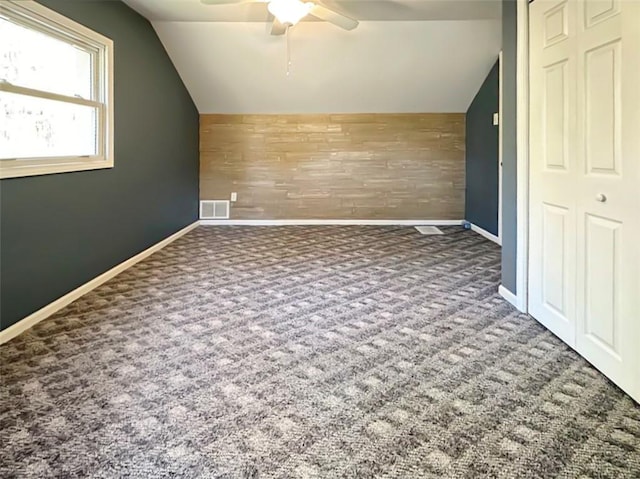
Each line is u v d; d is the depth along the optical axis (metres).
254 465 1.56
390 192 6.89
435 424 1.80
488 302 3.31
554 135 2.63
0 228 2.57
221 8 4.33
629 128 1.97
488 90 5.86
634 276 1.95
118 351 2.47
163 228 5.30
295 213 6.91
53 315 3.02
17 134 2.82
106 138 3.83
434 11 4.55
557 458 1.59
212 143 6.77
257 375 2.21
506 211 3.36
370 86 6.14
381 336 2.70
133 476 1.50
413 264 4.48
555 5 2.59
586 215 2.32
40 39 3.04
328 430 1.76
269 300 3.37
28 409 1.89
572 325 2.48
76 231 3.38
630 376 1.98
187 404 1.94
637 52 1.91
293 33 5.10
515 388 2.08
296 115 6.73
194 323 2.89
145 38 4.67
